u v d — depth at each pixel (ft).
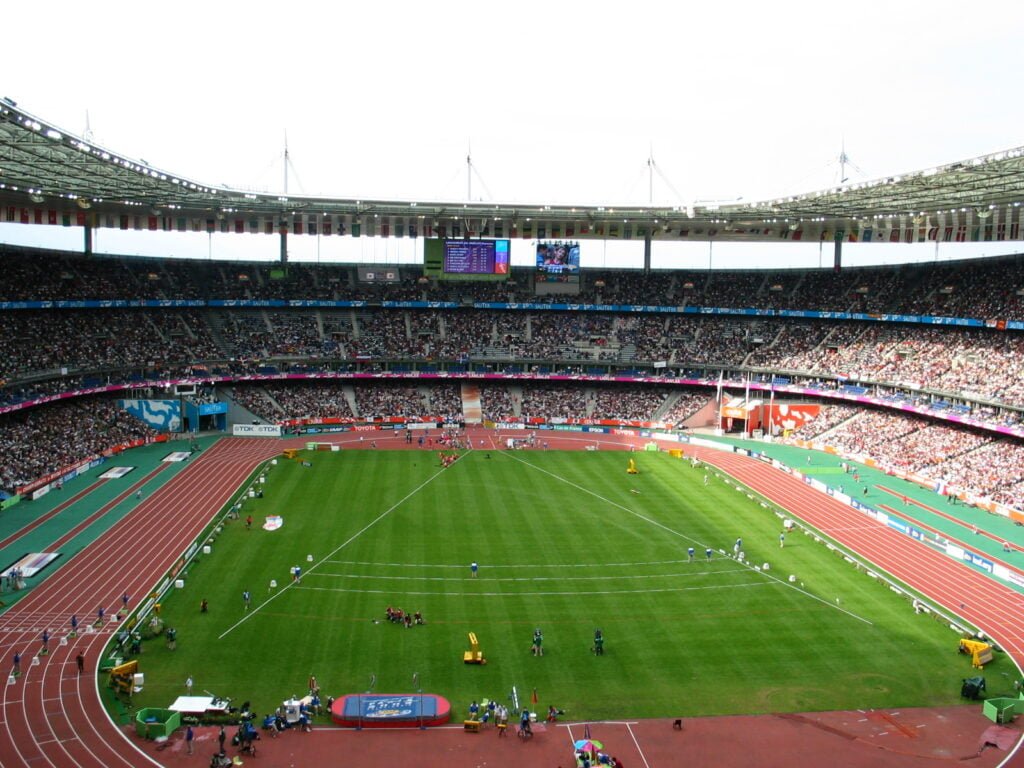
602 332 408.87
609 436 363.56
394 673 141.90
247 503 240.53
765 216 333.21
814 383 352.90
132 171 235.20
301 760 118.21
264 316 396.98
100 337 338.13
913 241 371.76
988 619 167.32
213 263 402.52
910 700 135.95
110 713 128.26
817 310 377.91
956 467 271.08
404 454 315.99
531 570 190.08
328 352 383.65
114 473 275.59
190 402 343.87
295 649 149.48
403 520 226.38
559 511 238.07
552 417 381.19
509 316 418.51
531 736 124.98
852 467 299.99
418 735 125.49
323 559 194.59
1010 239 315.58
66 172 236.84
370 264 416.46
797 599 175.73
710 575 188.75
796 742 123.75
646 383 399.03
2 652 146.72
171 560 192.54
